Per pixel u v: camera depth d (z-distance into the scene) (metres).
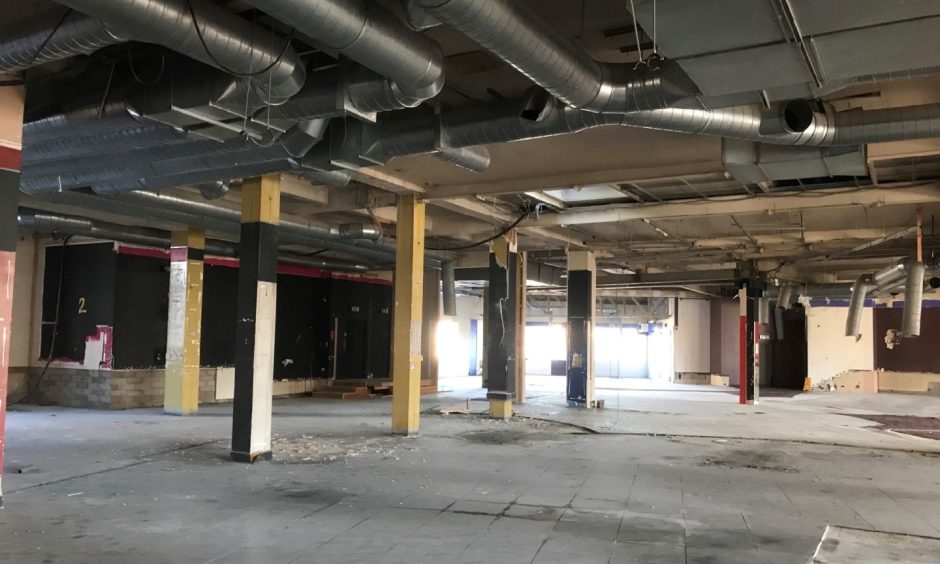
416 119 5.53
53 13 3.76
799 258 14.18
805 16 3.22
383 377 17.36
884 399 16.80
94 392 11.70
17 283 12.33
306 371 15.55
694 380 22.94
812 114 4.94
